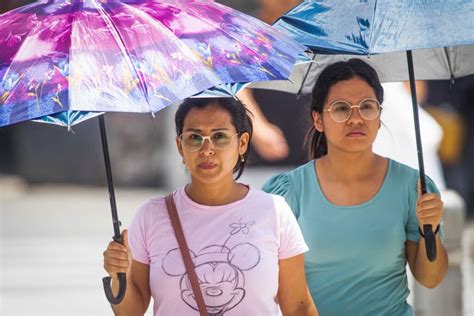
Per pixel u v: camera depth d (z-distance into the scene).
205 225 9.59
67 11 9.06
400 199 10.63
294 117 28.11
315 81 11.50
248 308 9.38
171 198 9.82
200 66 8.77
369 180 10.70
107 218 34.75
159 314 9.55
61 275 24.95
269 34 9.42
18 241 30.28
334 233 10.60
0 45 8.95
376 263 10.55
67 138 42.91
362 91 10.44
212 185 9.63
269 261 9.48
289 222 9.73
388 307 10.62
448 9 9.54
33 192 42.03
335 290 10.66
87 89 8.45
